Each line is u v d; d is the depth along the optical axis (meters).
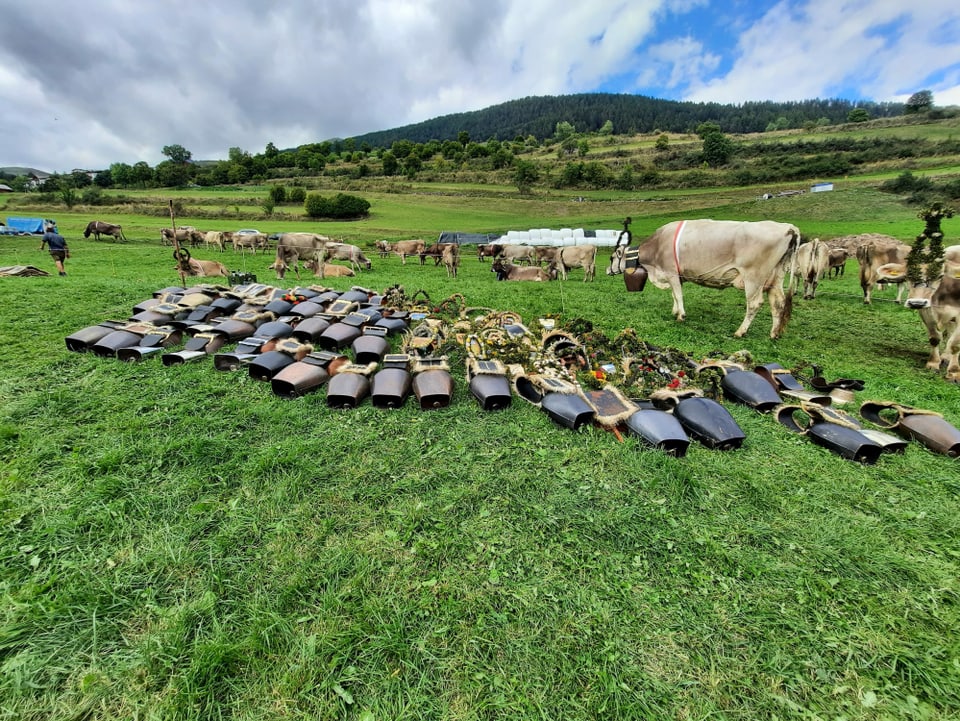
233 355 5.23
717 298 11.80
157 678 1.95
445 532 2.88
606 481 3.47
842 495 3.40
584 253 17.38
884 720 1.90
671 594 2.47
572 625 2.26
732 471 3.64
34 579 2.41
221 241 25.42
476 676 2.01
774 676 2.07
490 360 5.20
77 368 5.15
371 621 2.23
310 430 4.08
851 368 6.39
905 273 6.57
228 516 2.95
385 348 5.76
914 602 2.47
